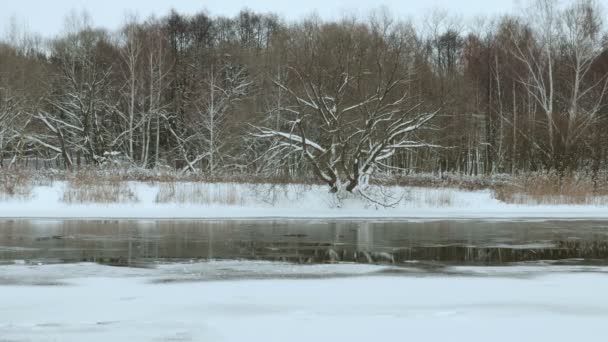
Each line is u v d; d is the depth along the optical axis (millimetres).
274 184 30688
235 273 12562
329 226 23094
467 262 14250
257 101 42062
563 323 8852
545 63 51156
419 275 12477
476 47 61969
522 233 20859
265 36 70625
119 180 31859
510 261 14461
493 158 56375
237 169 42969
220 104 46469
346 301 10109
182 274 12406
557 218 27547
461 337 8109
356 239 18703
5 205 29203
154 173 35750
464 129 49375
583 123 41688
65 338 7996
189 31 66875
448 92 41719
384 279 12000
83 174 32188
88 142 47406
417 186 35094
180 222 24266
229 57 54781
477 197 34469
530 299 10328
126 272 12578
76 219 25000
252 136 33531
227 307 9672
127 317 9078
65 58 52094
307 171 32375
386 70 33719
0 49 53281
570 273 12812
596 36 46969
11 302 9922
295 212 28812
